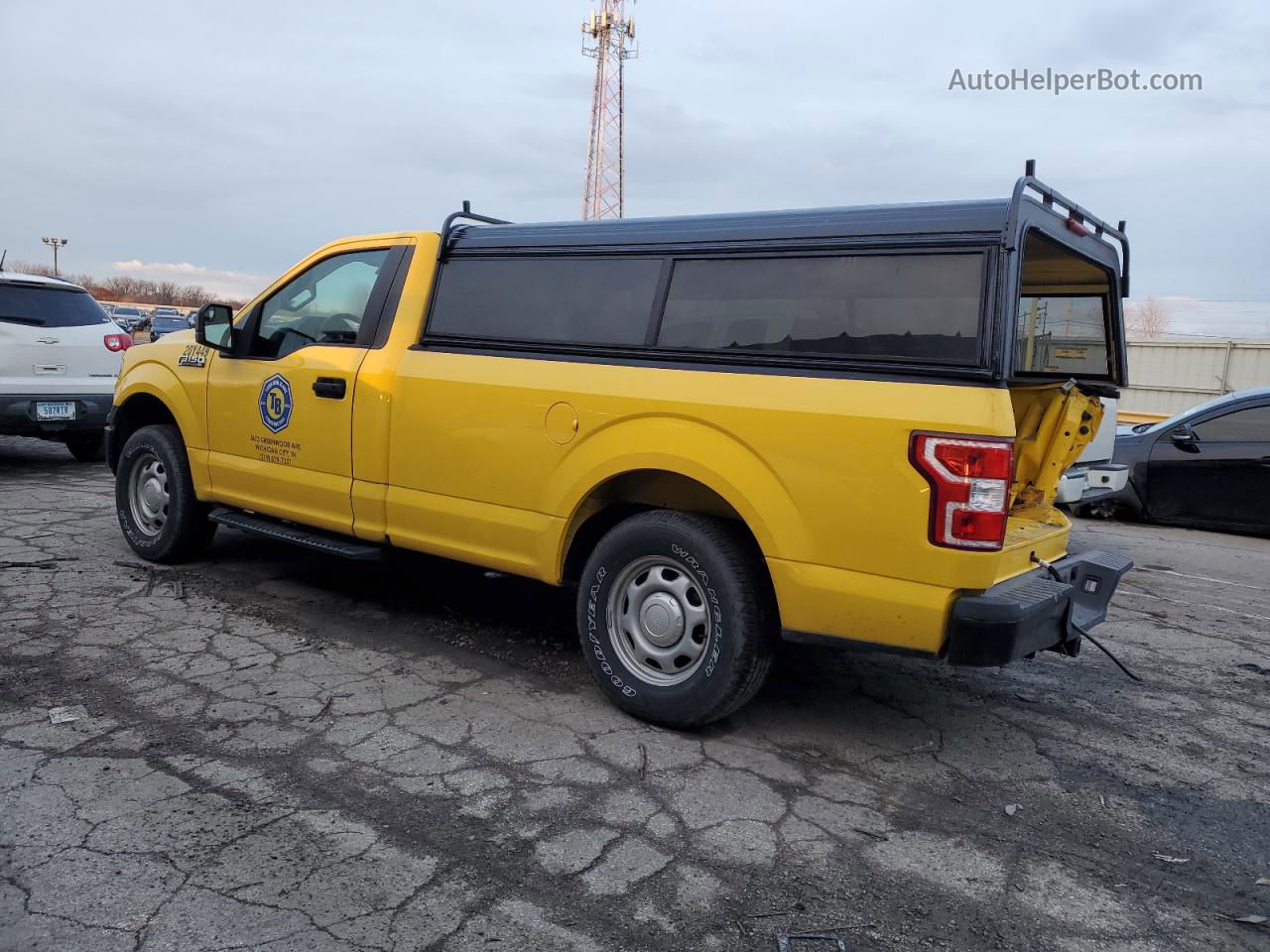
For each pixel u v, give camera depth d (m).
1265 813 3.54
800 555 3.53
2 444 11.61
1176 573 7.61
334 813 3.17
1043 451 4.58
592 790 3.41
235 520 5.50
